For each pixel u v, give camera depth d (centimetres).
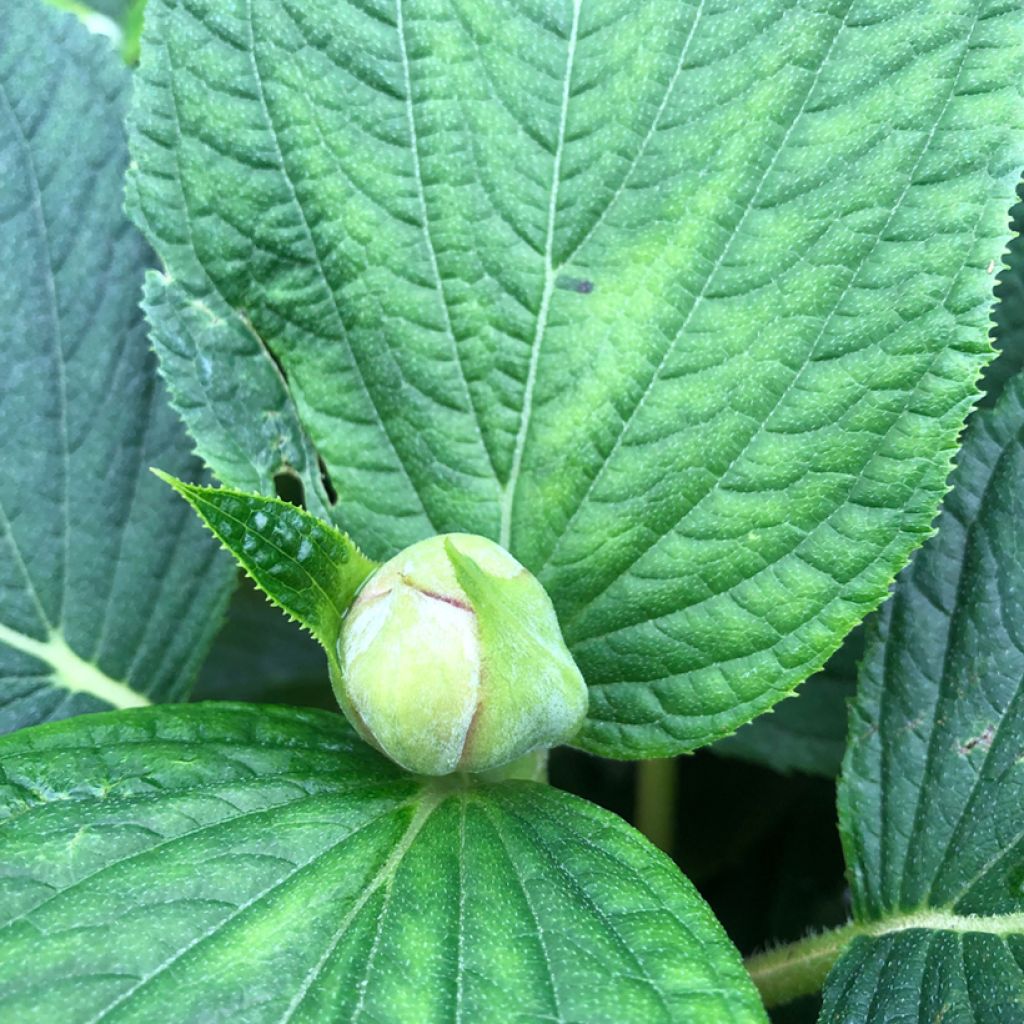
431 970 12
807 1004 17
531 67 15
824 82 14
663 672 15
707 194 14
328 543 13
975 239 13
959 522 15
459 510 16
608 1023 11
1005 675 15
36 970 11
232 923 12
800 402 14
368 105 15
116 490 17
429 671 12
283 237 16
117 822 13
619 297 15
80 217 17
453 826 13
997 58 13
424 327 15
